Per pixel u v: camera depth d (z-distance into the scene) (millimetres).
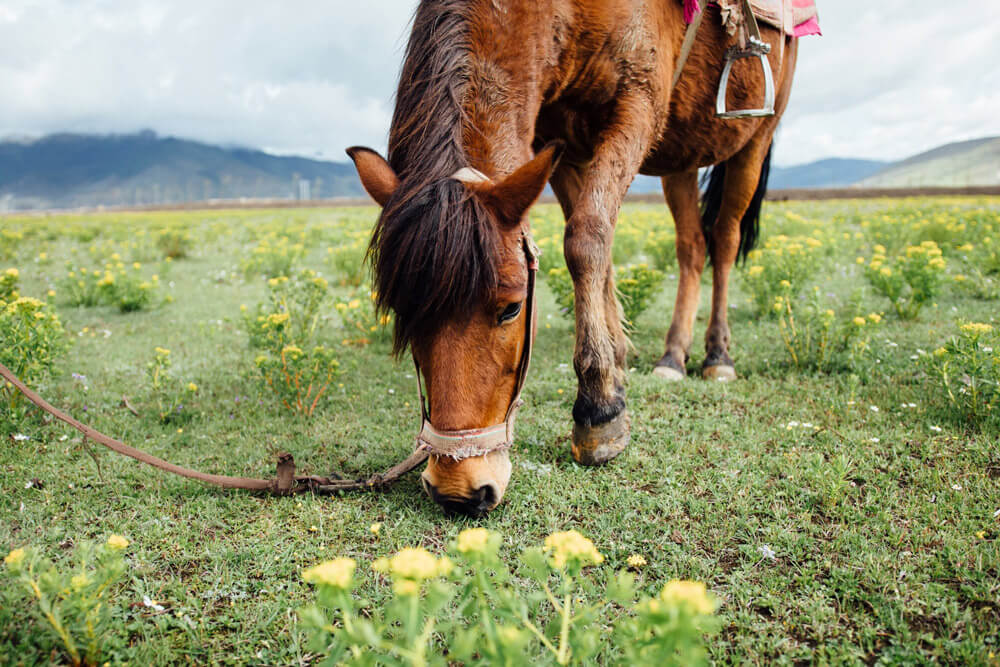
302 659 1642
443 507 2178
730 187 4371
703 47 3242
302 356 3520
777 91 3955
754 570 2014
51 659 1543
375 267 1942
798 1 4082
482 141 2195
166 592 1912
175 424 3416
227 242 15016
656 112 2934
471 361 1957
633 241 10016
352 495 2527
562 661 1091
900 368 3861
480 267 1817
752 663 1602
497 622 1694
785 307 4379
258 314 4961
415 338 1975
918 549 2068
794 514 2332
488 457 2135
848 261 8609
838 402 3379
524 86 2402
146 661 1596
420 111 2182
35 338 3234
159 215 44094
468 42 2262
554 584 1926
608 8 2699
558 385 3857
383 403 3672
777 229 10812
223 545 2145
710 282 7570
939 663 1585
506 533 2219
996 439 2807
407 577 974
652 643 988
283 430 3293
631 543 2158
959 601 1820
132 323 6086
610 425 2721
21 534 2189
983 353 2994
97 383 4062
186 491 2566
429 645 1525
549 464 2781
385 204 2035
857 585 1903
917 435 2916
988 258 6938
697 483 2598
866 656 1632
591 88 2818
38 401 2322
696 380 3973
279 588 1918
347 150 2246
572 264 2613
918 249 5223
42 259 9688
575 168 3439
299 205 67188
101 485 2607
